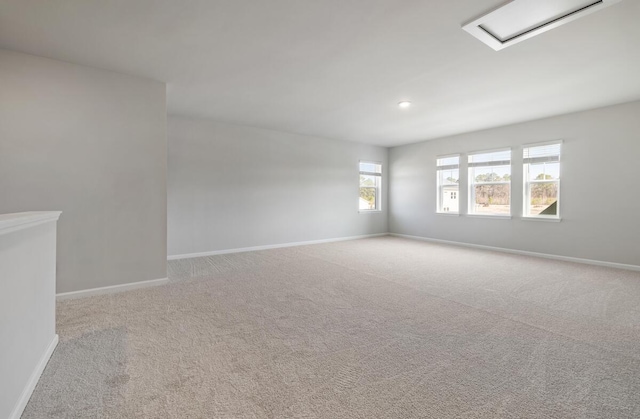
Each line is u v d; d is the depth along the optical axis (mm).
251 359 2041
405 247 6586
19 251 1521
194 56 3158
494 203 6277
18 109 3031
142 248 3680
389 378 1831
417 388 1734
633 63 3283
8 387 1379
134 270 3627
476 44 2898
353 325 2588
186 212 5500
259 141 6316
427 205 7562
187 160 5500
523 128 5758
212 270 4520
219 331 2463
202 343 2260
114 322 2635
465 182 6730
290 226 6785
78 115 3311
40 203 3131
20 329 1528
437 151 7316
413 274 4285
